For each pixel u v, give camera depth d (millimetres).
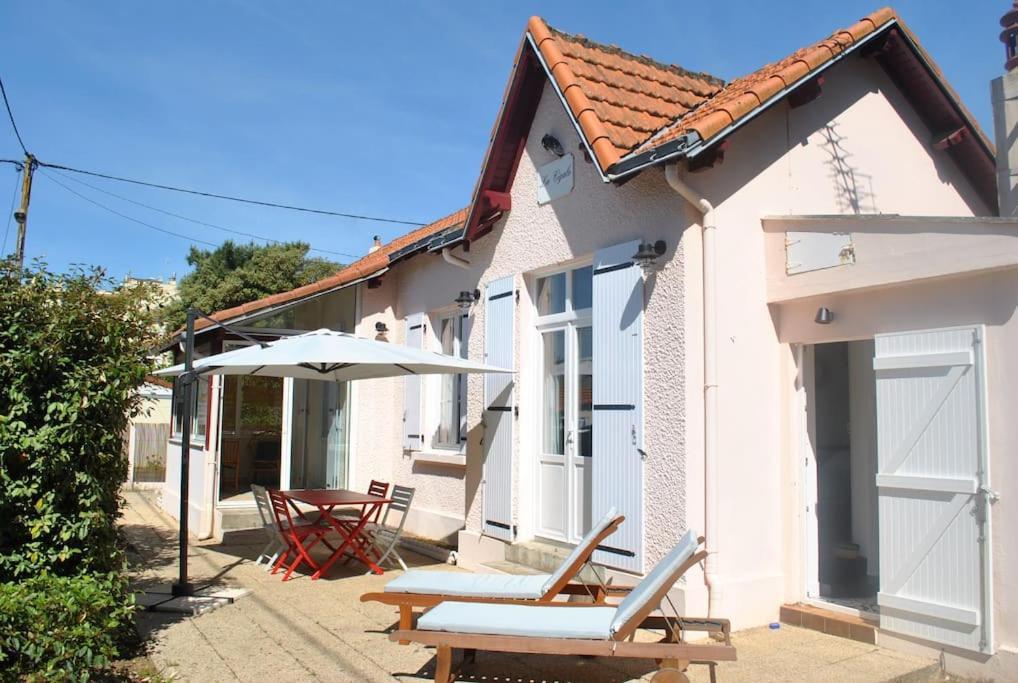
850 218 6234
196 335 12164
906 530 5762
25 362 5293
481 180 8914
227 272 30344
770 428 6777
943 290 5672
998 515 5246
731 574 6414
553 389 8477
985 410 5336
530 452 8586
